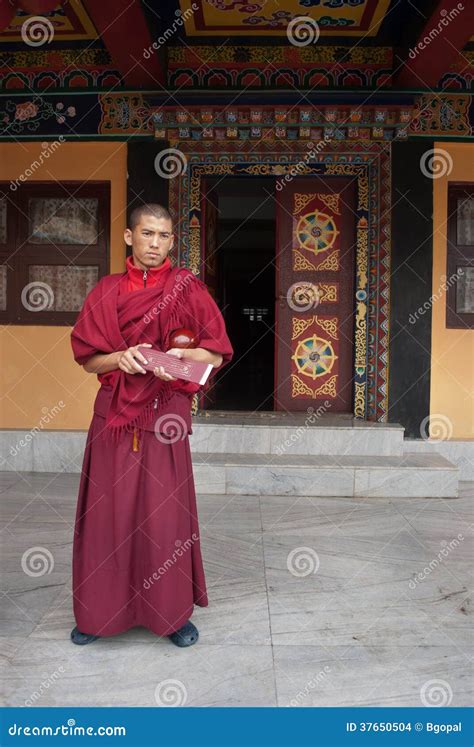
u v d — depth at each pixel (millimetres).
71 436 5539
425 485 4852
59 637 2598
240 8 4934
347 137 5363
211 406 6621
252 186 8453
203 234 5719
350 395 5953
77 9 4969
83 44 5480
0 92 5582
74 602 2541
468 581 3225
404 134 5301
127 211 5578
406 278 5449
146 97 5371
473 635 2648
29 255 5785
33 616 2791
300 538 3852
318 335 5957
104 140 5551
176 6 4934
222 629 2682
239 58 5395
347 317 5914
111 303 2365
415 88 5262
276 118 5262
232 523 4137
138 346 2236
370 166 5547
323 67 5379
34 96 5570
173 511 2459
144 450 2455
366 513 4402
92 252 5742
